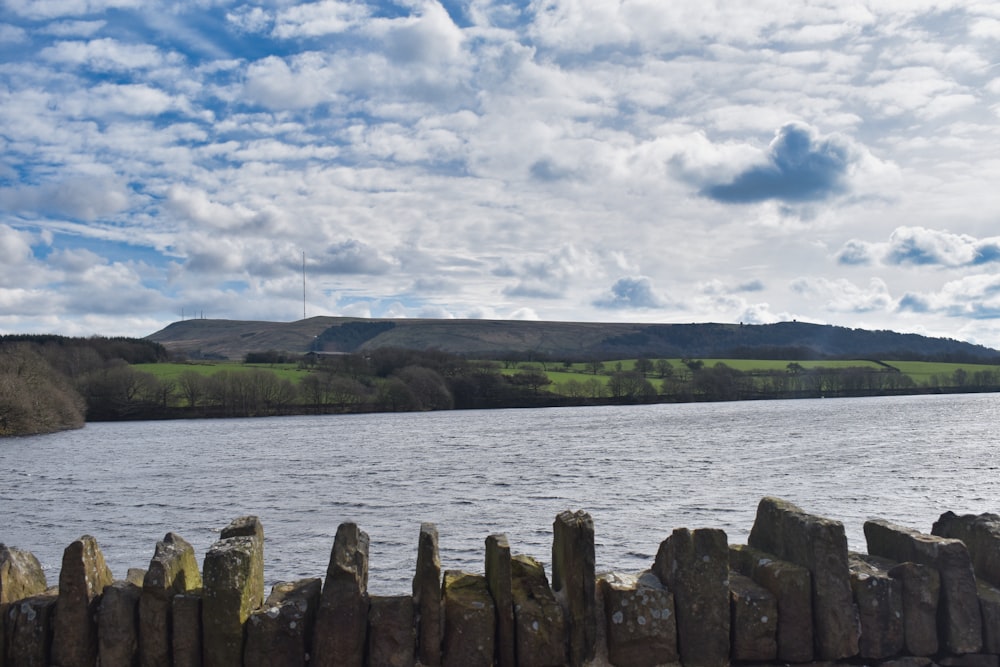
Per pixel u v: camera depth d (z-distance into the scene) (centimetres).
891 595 785
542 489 4056
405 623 760
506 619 759
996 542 821
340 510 3538
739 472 4559
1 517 3541
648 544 2520
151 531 3130
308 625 766
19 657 754
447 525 3025
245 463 6038
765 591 803
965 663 778
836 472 4403
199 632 754
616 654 775
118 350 17012
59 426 10450
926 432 7519
